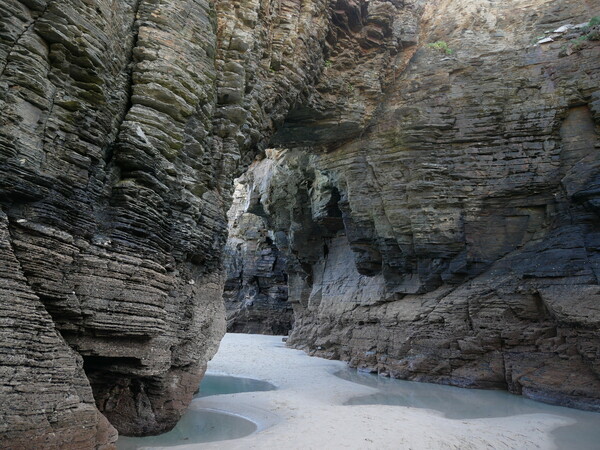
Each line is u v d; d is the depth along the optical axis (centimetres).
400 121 2242
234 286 4894
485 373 1903
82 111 924
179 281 1205
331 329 2820
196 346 1284
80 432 776
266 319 4653
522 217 2055
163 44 1177
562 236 1870
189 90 1208
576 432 1280
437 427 1257
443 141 2188
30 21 859
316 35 1953
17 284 744
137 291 975
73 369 809
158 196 1087
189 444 1057
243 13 1544
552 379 1686
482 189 2095
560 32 2145
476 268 2086
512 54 2189
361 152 2322
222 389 1867
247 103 1560
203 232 1328
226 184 1468
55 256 822
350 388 1891
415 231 2152
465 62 2241
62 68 902
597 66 1980
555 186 1977
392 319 2292
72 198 894
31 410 712
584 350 1628
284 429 1209
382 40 2300
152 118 1106
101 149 982
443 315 2081
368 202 2298
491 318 1941
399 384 2006
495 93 2150
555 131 2030
